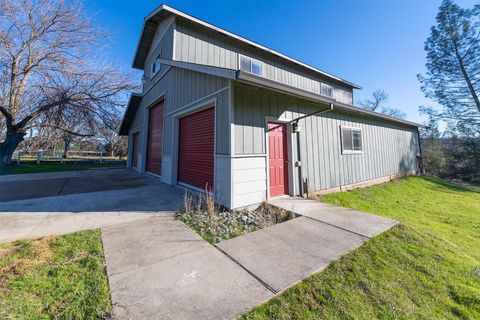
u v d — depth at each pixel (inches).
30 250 96.0
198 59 295.4
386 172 360.8
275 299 68.2
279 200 190.5
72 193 226.8
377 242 111.5
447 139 625.3
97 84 482.6
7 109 444.1
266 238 114.1
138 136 469.4
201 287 72.3
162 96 323.6
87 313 60.6
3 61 421.4
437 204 245.3
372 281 81.0
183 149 264.8
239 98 171.0
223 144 173.0
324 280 79.7
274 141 203.0
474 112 552.7
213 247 103.6
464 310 69.4
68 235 114.7
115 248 101.0
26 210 163.5
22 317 58.4
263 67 367.6
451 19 549.6
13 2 395.2
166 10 271.6
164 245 104.8
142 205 181.0
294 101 217.2
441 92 597.9
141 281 75.1
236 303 65.1
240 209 165.0
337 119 275.1
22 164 534.0
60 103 442.9
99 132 511.2
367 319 63.4
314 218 145.9
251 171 174.6
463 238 146.9
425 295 75.7
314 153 237.8
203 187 213.6
